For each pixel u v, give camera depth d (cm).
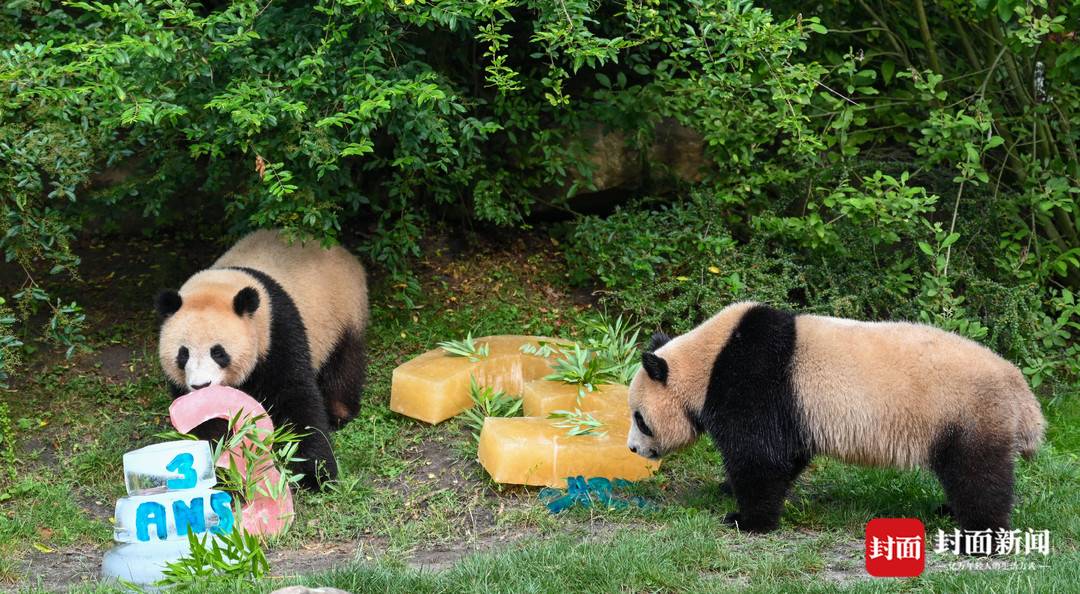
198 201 980
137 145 795
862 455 530
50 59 647
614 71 966
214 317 603
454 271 962
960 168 771
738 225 923
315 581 467
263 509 577
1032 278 802
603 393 687
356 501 626
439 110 694
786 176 831
